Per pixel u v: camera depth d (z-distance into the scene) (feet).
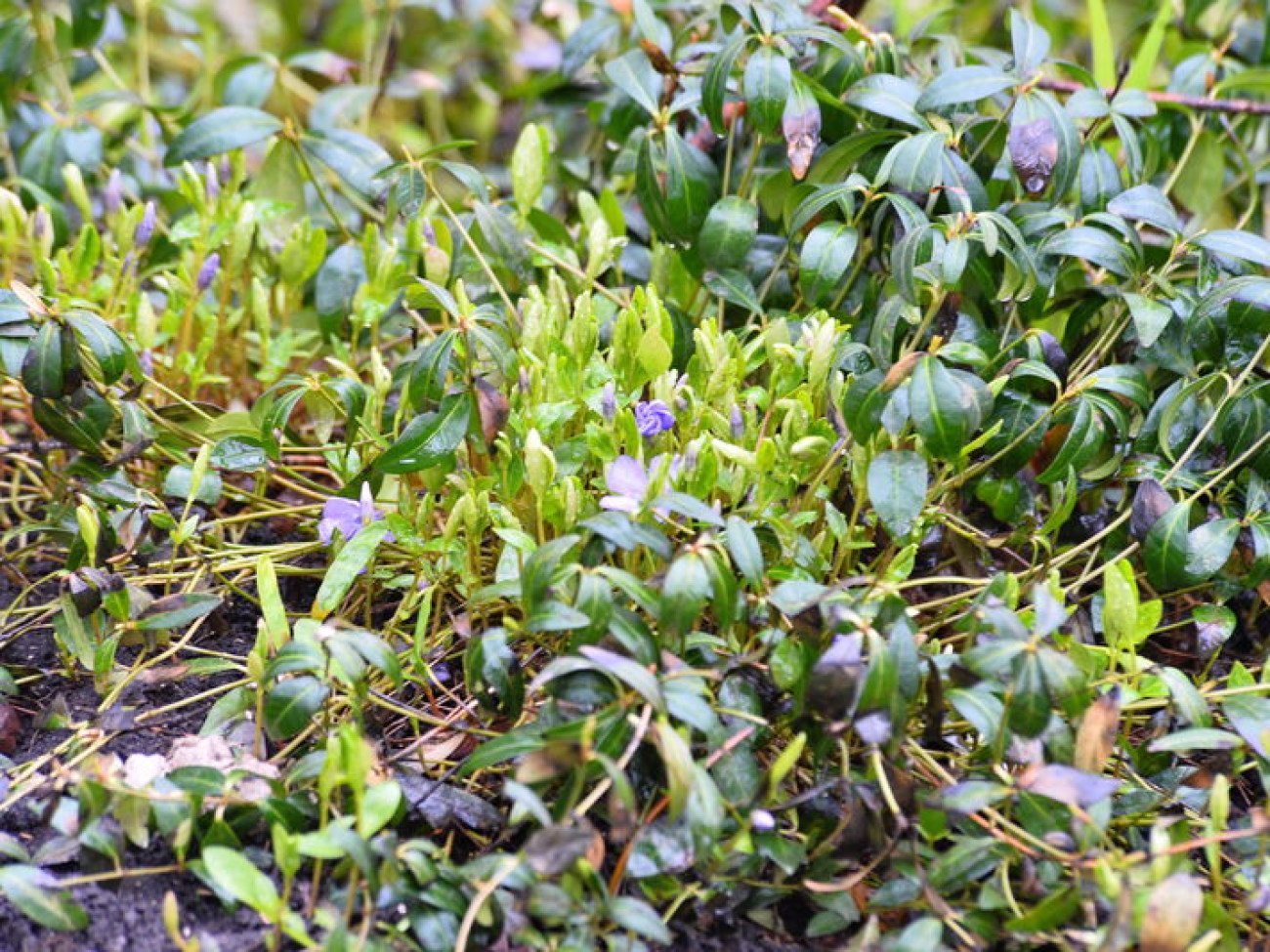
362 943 3.64
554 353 4.04
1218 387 4.19
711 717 3.72
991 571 4.17
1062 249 4.14
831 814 3.84
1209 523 4.05
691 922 3.80
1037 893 3.72
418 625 3.94
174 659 4.10
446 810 3.83
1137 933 3.64
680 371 4.35
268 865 3.79
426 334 4.33
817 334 4.01
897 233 4.27
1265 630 4.26
